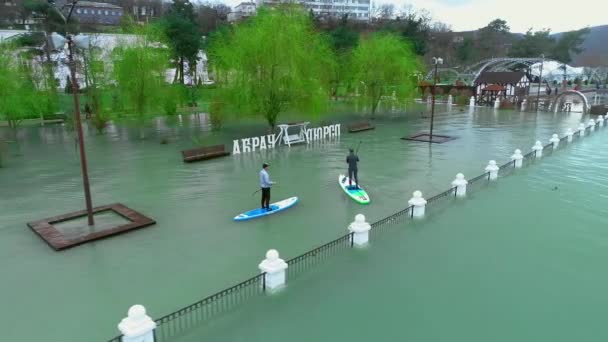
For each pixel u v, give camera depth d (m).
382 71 36.22
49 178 18.06
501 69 61.94
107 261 10.20
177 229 12.22
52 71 34.84
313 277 9.47
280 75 25.50
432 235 11.82
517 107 45.75
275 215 13.38
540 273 9.66
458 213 13.60
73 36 11.17
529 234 11.88
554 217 13.20
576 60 109.31
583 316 8.01
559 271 9.76
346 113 42.41
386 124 34.91
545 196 15.30
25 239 11.53
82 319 7.88
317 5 139.25
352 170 15.74
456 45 105.06
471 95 54.66
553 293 8.81
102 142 26.59
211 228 12.28
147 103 27.72
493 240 11.48
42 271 9.71
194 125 33.53
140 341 6.82
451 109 46.41
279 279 9.03
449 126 33.66
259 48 25.00
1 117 26.14
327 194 15.62
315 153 23.12
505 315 8.04
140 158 21.91
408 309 8.23
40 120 36.25
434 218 13.16
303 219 13.04
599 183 16.92
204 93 39.91
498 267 9.95
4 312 8.12
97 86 32.88
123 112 33.59
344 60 41.31
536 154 22.00
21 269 9.82
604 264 10.09
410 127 33.16
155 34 29.03
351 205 14.37
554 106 43.34
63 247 10.79
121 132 30.42
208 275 9.51
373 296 8.69
